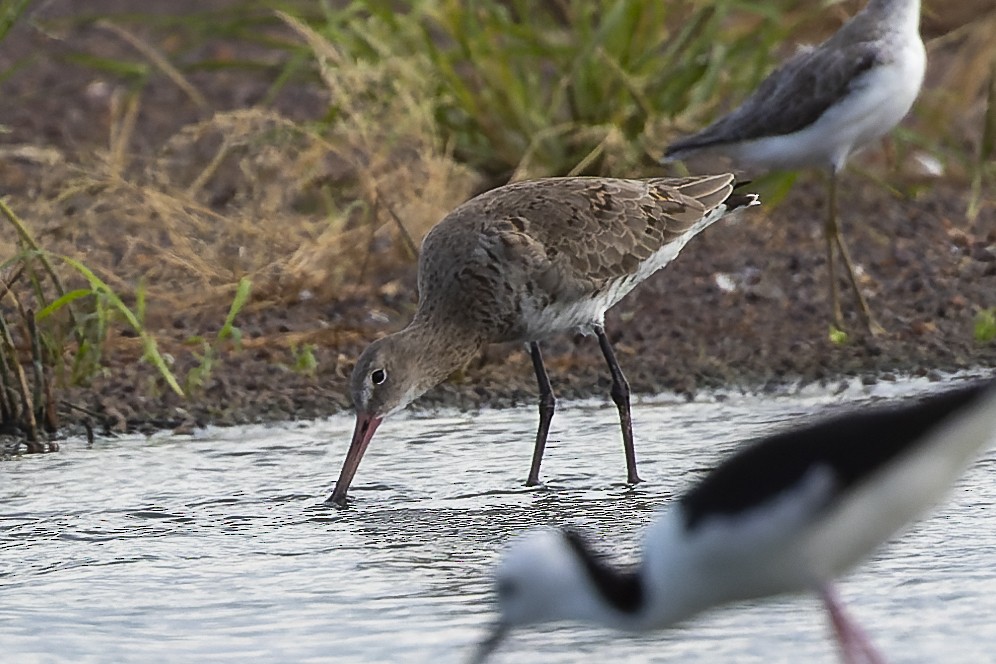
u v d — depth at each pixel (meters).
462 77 17.03
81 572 10.07
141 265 15.17
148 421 13.03
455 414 13.20
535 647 8.91
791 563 7.12
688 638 9.00
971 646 8.77
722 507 7.05
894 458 6.79
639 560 8.23
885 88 13.80
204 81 19.86
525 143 16.38
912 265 15.50
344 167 16.86
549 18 17.75
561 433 12.65
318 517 10.98
